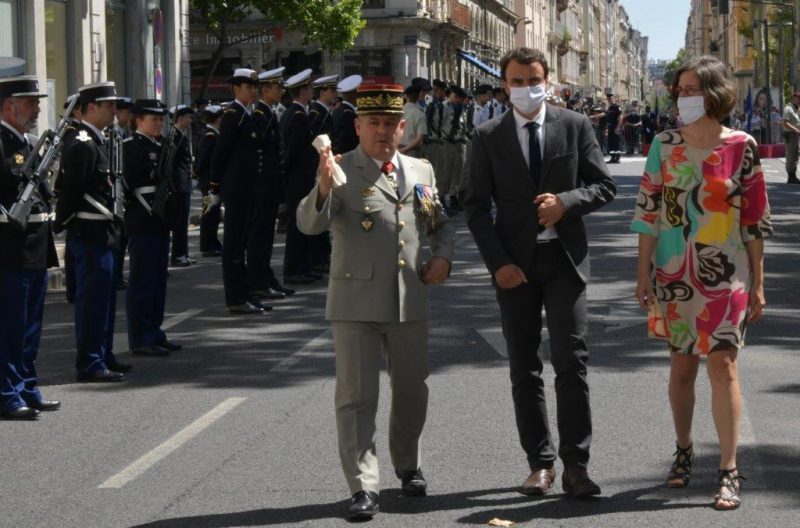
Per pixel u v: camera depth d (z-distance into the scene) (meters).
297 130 14.81
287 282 15.01
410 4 58.47
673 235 6.13
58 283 15.48
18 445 7.63
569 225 6.22
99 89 9.45
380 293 6.14
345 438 6.08
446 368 9.50
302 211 6.07
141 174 10.45
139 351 10.49
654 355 9.81
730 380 6.09
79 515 6.17
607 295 12.95
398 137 6.28
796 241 17.84
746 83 91.50
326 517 6.02
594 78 163.75
